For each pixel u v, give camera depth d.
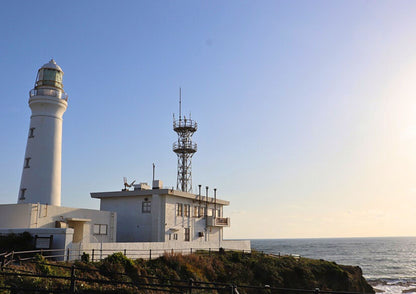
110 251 31.08
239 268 39.94
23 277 17.48
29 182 37.44
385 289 70.06
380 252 168.75
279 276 41.69
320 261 53.25
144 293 20.78
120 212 45.41
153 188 45.47
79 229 36.16
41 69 40.03
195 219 48.91
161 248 36.88
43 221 32.56
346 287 47.38
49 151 38.41
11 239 26.80
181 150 57.31
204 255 40.66
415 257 139.38
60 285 17.89
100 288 19.22
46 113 39.03
